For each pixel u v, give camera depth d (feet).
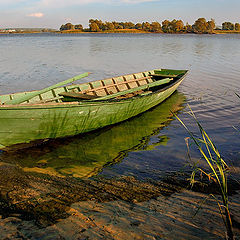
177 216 11.62
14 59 78.79
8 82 45.44
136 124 25.07
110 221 11.19
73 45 145.59
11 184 13.97
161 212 11.89
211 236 10.41
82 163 17.02
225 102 32.07
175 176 15.25
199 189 13.87
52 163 16.92
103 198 12.90
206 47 133.59
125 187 13.99
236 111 28.22
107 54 97.14
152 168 16.29
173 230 10.75
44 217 11.36
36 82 46.19
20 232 10.45
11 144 18.37
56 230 10.58
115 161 17.35
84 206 12.20
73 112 19.69
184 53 101.24
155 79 40.73
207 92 37.91
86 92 28.37
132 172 15.78
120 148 19.57
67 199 12.73
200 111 28.73
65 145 20.06
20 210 11.79
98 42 179.32
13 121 17.20
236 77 49.42
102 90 30.73
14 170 15.70
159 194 13.37
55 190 13.52
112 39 232.73
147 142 20.67
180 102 32.78
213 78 48.91
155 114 28.17
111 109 22.65
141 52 105.50
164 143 20.40
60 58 83.56
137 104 25.61
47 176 15.07
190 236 10.43
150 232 10.60
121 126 24.50
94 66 67.26
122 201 12.69
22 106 16.88
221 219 11.43
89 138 21.56
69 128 20.56
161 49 120.37
